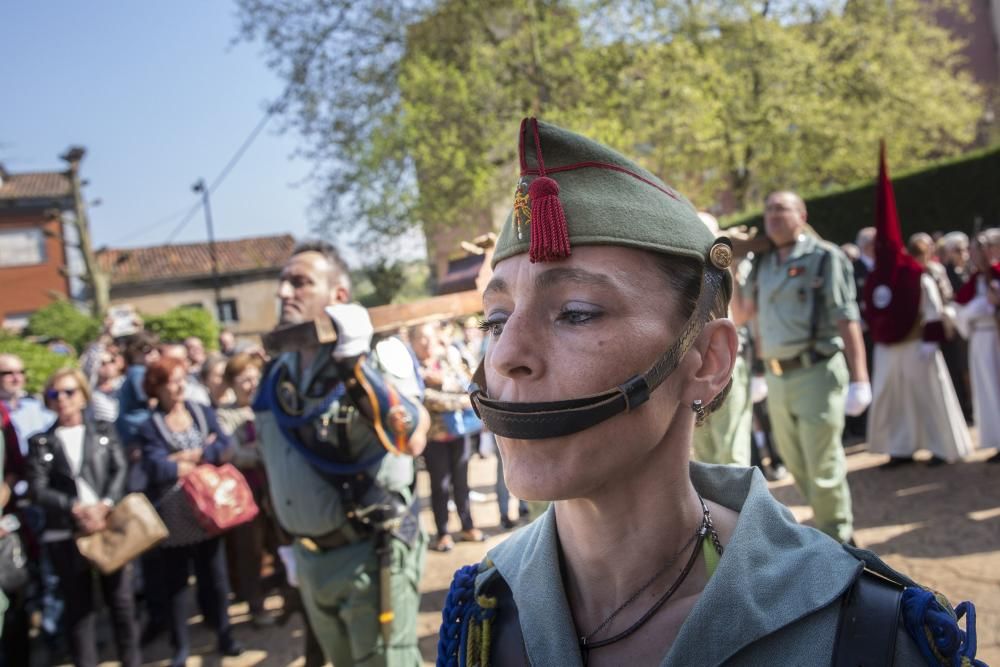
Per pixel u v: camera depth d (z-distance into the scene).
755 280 4.14
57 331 21.17
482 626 1.00
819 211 14.35
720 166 17.42
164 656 4.63
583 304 0.85
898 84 17.44
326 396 2.46
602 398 0.83
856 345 3.98
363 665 2.54
